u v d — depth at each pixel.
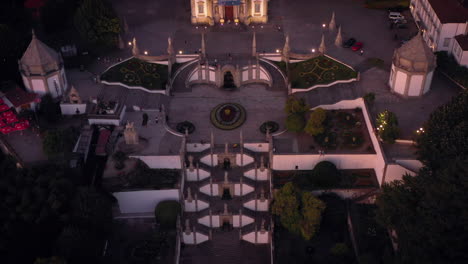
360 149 131.25
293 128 134.75
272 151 131.12
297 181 129.62
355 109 141.50
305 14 176.00
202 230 128.12
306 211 118.50
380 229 120.19
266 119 142.75
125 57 157.00
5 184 115.19
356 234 120.62
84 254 112.69
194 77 154.62
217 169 134.88
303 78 151.25
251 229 127.69
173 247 125.00
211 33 168.25
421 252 98.62
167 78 152.88
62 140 125.69
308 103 144.50
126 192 126.62
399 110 137.12
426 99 139.75
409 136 129.25
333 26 167.62
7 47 142.12
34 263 103.88
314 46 161.25
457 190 96.56
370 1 180.25
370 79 147.38
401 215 106.50
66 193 116.38
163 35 167.50
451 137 110.19
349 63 153.50
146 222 129.00
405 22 170.00
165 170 131.38
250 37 166.00
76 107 139.25
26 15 166.12
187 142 135.12
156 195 127.94
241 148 132.88
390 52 158.25
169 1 183.50
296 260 120.69
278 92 151.38
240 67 153.38
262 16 171.12
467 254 95.31
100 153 131.50
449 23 145.62
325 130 136.38
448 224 95.88
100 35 155.38
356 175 130.12
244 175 133.12
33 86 139.62
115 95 145.75
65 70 153.00
